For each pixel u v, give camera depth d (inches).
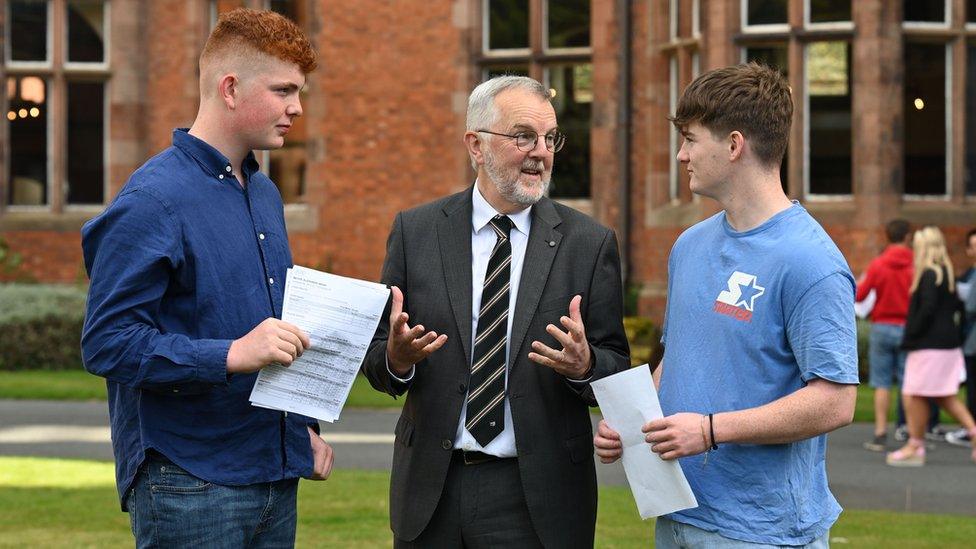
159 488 128.6
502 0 590.9
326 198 599.8
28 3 648.4
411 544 148.3
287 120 133.3
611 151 578.6
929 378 344.2
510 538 145.6
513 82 145.8
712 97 127.0
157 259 125.2
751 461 126.0
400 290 150.8
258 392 128.6
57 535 244.5
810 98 522.3
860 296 380.5
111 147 644.7
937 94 525.0
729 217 130.0
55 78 645.9
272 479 133.0
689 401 129.0
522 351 145.6
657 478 128.3
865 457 358.9
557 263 148.4
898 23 510.3
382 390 149.1
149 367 123.3
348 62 594.9
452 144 585.0
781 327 125.0
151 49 644.7
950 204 521.3
